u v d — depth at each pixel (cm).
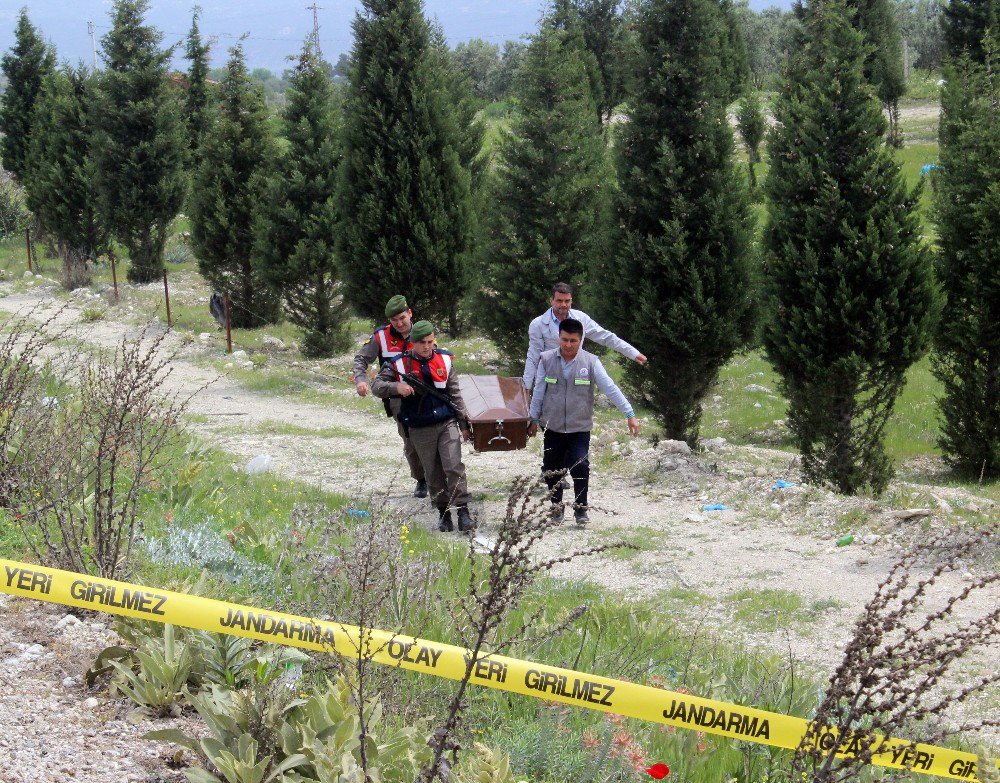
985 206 1266
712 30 1327
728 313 1313
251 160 2492
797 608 798
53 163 3303
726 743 477
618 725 441
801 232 1157
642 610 742
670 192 1319
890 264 1112
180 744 358
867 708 317
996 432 1351
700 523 1041
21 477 592
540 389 977
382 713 404
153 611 383
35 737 361
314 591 577
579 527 1012
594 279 1408
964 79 1493
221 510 866
